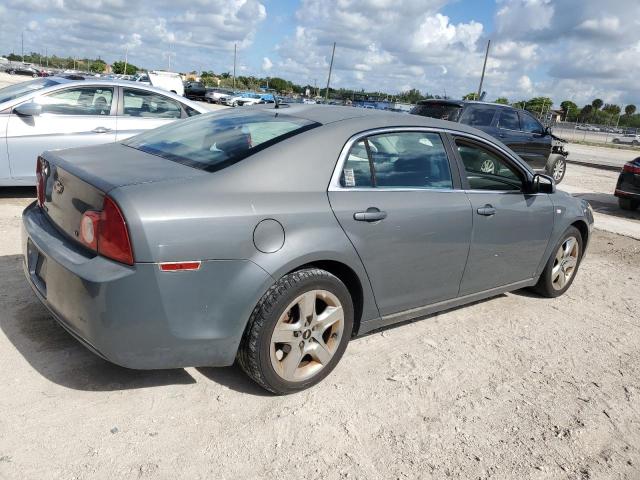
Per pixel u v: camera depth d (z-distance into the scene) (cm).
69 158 329
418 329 439
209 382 332
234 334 295
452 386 359
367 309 357
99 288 264
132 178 288
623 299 566
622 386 384
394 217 351
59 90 695
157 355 282
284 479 262
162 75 3828
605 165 2119
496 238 431
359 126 354
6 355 333
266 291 300
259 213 295
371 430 304
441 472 279
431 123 402
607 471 294
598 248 779
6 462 251
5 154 661
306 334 321
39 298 313
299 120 354
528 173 463
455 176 405
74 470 251
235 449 278
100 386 315
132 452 267
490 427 320
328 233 318
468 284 425
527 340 441
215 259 281
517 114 1247
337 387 342
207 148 334
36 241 307
